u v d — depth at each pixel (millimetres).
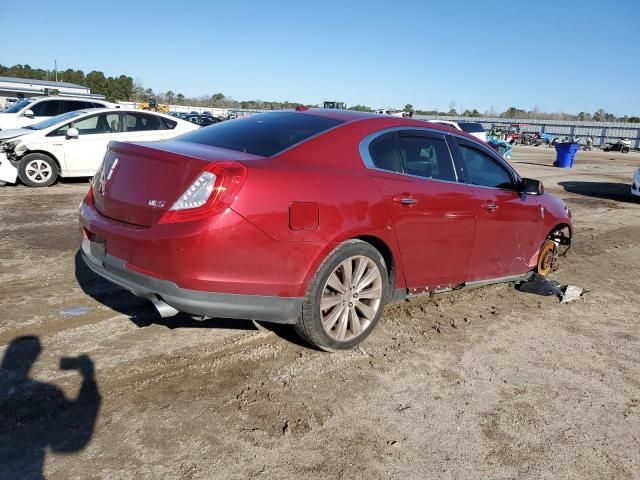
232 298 3061
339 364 3518
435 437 2826
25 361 3279
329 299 3459
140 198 3164
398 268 3840
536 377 3576
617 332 4496
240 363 3438
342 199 3365
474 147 4574
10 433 2588
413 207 3779
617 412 3213
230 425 2781
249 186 2998
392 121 3994
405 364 3604
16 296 4320
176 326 3920
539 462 2691
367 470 2529
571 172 20500
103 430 2664
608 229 9289
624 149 43469
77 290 4527
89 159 10164
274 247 3086
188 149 3324
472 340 4098
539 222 5172
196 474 2404
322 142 3527
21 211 7531
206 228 2893
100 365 3291
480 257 4523
